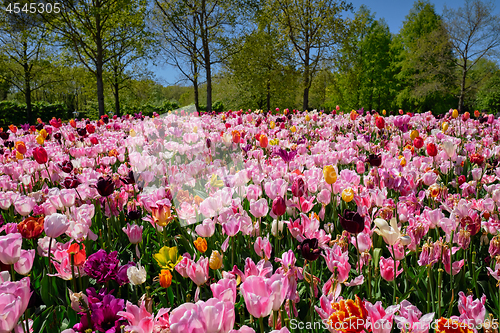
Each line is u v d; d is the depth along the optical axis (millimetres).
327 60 35281
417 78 40375
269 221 2842
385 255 2367
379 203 2418
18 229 1955
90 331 1371
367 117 8242
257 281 1205
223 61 31906
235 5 29969
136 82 34062
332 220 2848
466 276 2121
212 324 1026
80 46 29234
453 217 2303
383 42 46625
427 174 3029
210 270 2203
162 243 2490
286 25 35906
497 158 4191
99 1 27578
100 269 1778
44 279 1925
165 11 30703
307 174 3123
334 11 34031
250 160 3781
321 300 1413
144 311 1277
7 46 33188
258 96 41312
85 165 4246
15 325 1203
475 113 8742
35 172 3951
